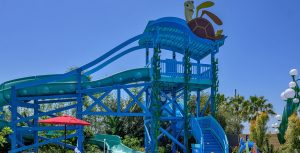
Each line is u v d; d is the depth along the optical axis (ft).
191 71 82.48
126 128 134.72
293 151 54.60
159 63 80.23
